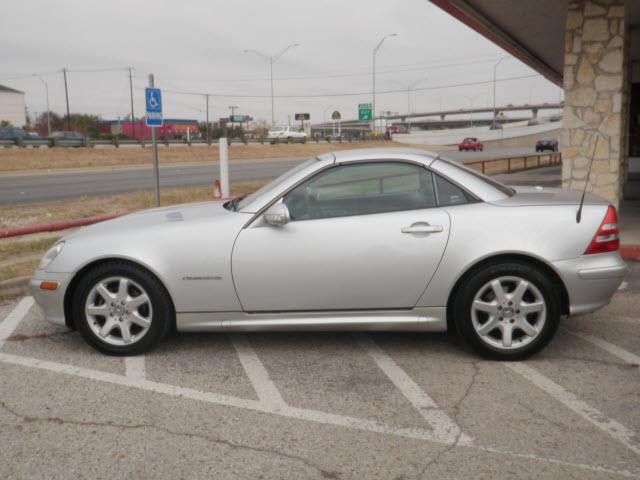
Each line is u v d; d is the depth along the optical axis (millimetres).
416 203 4359
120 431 3381
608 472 2916
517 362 4316
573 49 9094
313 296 4340
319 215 4359
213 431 3375
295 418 3521
